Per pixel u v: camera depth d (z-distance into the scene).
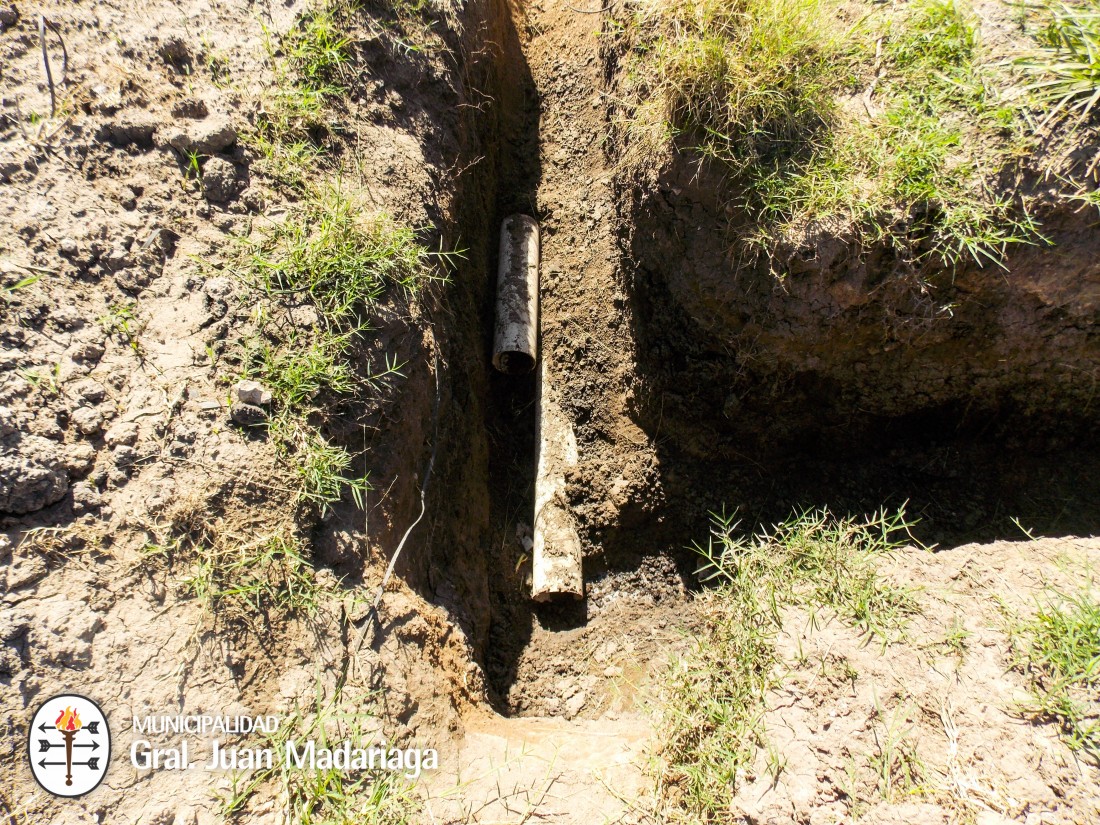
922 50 2.79
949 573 2.44
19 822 1.83
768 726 2.20
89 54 2.76
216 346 2.47
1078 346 2.76
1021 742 2.02
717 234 2.95
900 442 3.22
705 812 2.13
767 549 2.75
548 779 2.26
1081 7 2.66
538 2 4.88
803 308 2.87
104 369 2.35
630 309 3.52
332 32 3.11
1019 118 2.57
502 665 3.11
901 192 2.62
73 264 2.45
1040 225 2.56
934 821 1.92
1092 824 1.87
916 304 2.77
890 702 2.14
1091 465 2.98
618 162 3.53
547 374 3.69
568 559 3.28
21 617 1.98
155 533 2.18
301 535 2.34
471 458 3.35
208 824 1.92
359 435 2.58
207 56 2.90
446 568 2.97
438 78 3.42
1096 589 2.32
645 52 3.15
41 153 2.55
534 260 3.89
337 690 2.17
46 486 2.11
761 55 2.73
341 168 2.93
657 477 3.39
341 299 2.66
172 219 2.61
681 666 2.57
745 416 3.27
